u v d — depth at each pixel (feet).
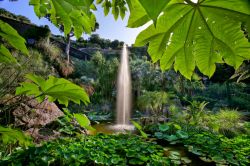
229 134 15.02
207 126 15.85
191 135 11.93
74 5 1.40
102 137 10.32
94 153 7.73
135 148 8.76
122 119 22.20
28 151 6.84
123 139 10.07
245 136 12.09
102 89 30.66
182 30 2.11
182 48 2.22
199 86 29.78
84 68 37.24
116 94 30.12
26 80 8.75
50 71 23.09
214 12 1.94
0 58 2.55
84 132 12.21
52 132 10.59
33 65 16.22
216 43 2.11
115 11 3.42
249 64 7.80
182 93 26.66
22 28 32.53
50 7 3.45
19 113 9.46
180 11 2.01
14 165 6.25
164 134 12.10
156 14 0.87
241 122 18.89
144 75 28.78
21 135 3.05
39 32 29.96
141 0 0.88
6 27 2.03
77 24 2.89
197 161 8.77
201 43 2.15
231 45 2.04
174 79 25.35
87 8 1.37
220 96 35.70
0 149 7.40
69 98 3.82
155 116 18.01
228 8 1.88
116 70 31.78
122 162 7.56
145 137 10.96
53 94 3.71
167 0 0.88
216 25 2.01
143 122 17.57
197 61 2.27
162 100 18.43
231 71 35.19
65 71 29.58
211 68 2.25
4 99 7.58
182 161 8.50
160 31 2.14
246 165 8.75
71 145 8.03
